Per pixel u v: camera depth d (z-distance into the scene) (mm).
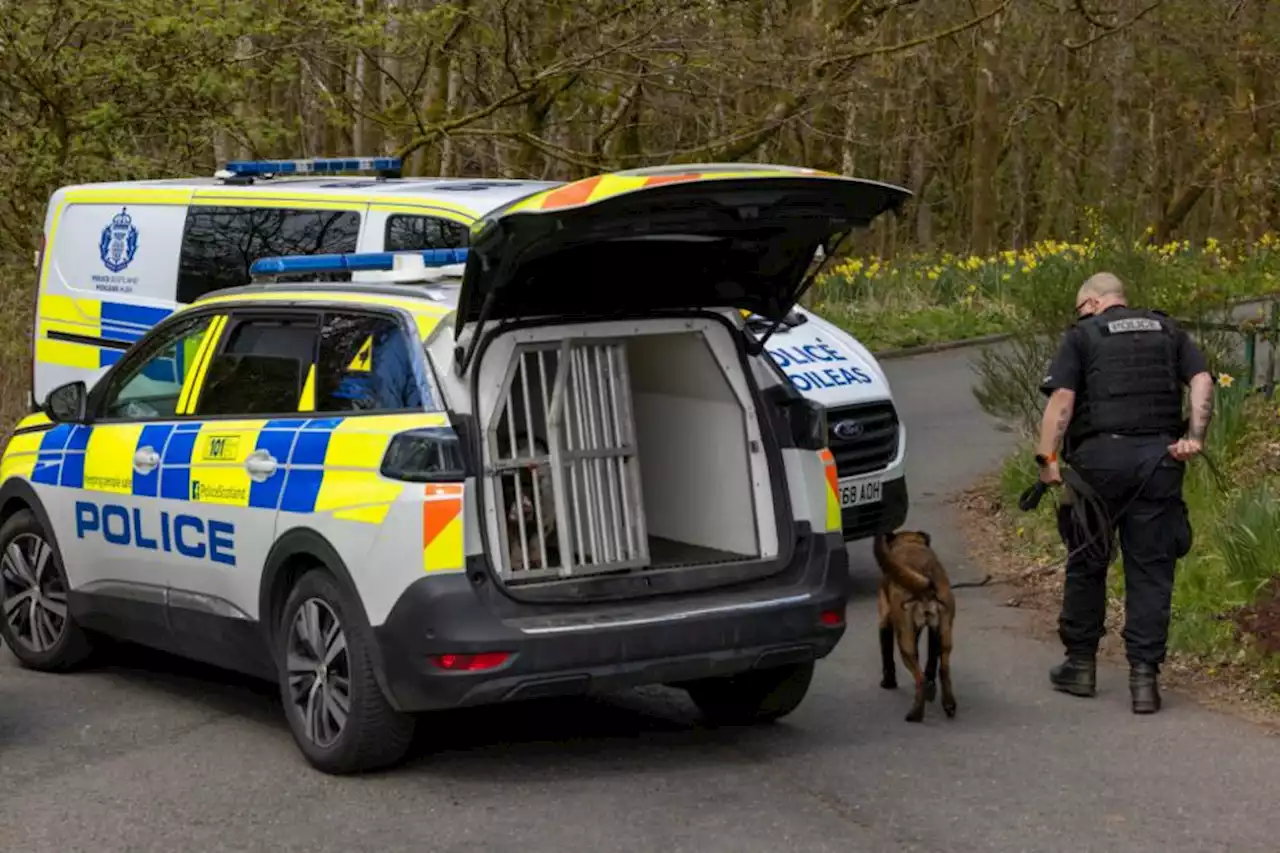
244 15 16656
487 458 6410
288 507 6828
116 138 18172
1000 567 11141
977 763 6902
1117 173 44969
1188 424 7938
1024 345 13141
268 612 7012
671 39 18531
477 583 6305
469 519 6305
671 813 6234
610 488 6703
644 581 6637
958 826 6078
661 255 6789
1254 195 37562
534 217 6031
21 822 6211
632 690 8273
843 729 7488
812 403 7121
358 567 6469
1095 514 7836
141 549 7770
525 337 6555
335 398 6891
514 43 19562
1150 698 7695
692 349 7059
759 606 6715
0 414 16047
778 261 7000
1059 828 6059
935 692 7879
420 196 10547
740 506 7000
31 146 17547
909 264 26781
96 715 7809
